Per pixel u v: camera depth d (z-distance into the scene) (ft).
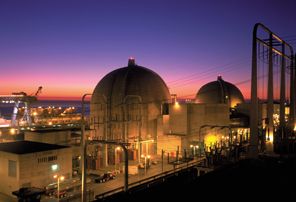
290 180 87.61
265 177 90.89
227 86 333.42
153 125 264.72
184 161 208.74
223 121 257.96
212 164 131.85
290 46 186.60
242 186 82.12
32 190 133.39
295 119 196.13
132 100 258.16
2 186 160.15
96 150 225.76
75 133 236.63
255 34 123.65
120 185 169.99
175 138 247.29
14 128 264.52
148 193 79.25
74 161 206.18
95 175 194.08
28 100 367.45
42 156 162.71
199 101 333.21
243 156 153.48
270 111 156.87
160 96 273.54
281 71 175.11
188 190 79.61
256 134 118.42
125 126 251.60
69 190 156.87
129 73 270.26
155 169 206.80
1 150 163.22
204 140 235.20
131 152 240.32
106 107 263.70
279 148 148.77
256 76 121.70
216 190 78.54
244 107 301.63
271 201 70.54
